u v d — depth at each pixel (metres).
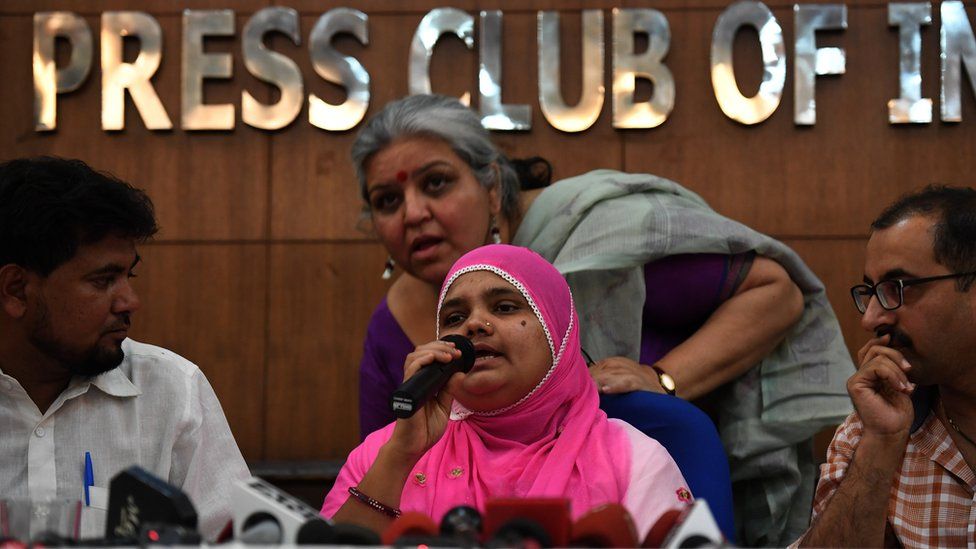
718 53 3.78
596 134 3.82
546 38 3.82
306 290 3.90
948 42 3.71
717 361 2.59
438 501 1.92
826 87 3.79
